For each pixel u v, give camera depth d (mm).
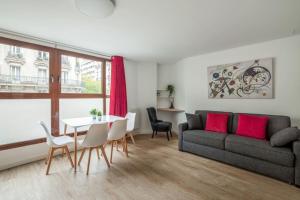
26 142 2887
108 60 4227
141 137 4602
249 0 1847
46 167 2664
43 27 2541
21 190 2020
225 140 2797
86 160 2961
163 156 3166
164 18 2262
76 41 3158
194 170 2580
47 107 3189
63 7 1978
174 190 2045
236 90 3609
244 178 2334
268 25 2500
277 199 1875
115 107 4062
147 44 3359
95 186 2119
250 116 3004
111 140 2840
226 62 3756
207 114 3574
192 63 4406
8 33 2668
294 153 2117
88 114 3863
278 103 3105
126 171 2539
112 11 2000
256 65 3330
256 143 2473
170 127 4434
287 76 3004
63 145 2527
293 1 1871
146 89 5012
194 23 2422
